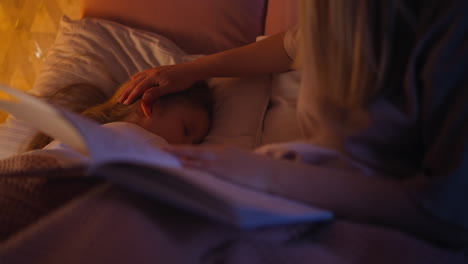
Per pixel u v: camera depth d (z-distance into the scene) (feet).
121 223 1.27
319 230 1.70
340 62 1.76
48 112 1.30
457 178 1.52
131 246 1.22
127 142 1.30
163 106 3.10
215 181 1.45
